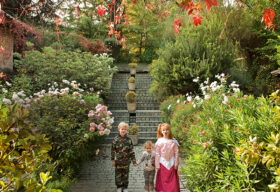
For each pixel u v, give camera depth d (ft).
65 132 14.43
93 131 15.29
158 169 12.44
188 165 10.47
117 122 28.12
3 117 4.50
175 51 30.48
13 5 19.38
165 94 33.12
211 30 29.40
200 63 27.96
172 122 23.09
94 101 24.48
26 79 24.17
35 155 4.89
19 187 4.29
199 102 19.38
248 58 35.35
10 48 25.35
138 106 33.53
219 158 9.52
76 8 11.85
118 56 57.98
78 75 28.89
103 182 15.02
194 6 6.98
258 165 7.82
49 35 34.65
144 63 57.67
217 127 10.16
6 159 4.62
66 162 13.91
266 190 7.43
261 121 8.35
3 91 20.15
